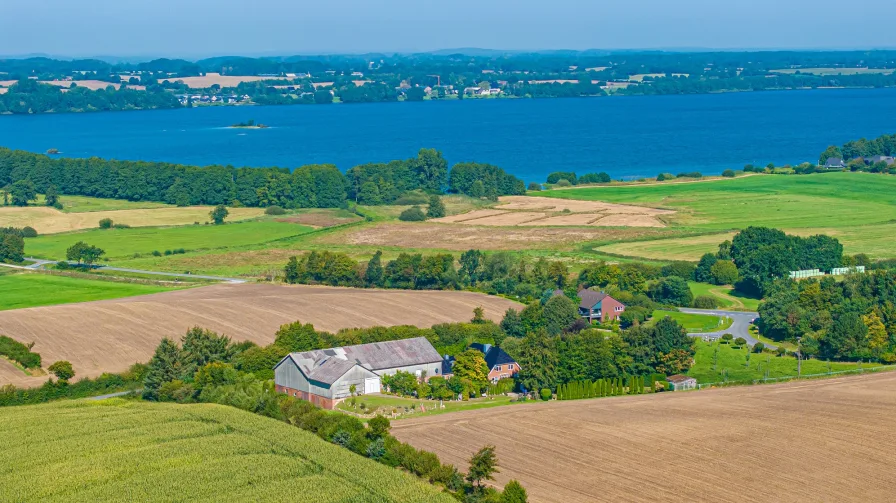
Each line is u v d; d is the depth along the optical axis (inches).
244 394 4468.5
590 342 5137.8
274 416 4291.3
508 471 3683.6
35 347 5374.0
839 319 5718.5
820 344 5728.3
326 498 3326.8
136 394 4889.3
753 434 4042.8
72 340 5521.7
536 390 4968.0
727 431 4089.6
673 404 4549.7
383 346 5221.5
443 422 4296.3
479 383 4968.0
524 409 4512.8
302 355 5004.9
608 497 3437.5
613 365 5137.8
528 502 3385.8
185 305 6294.3
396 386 4945.9
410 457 3671.3
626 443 3964.1
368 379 4916.3
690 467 3700.8
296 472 3550.7
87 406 4473.4
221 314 6102.4
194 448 3782.0
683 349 5275.6
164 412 4279.0
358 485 3444.9
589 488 3516.2
